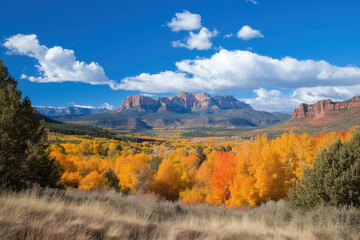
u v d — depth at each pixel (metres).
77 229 3.89
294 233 6.27
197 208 12.38
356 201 9.10
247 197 24.67
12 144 10.03
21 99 11.55
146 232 4.57
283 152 25.95
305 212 9.70
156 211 8.40
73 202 7.11
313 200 10.11
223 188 29.77
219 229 5.79
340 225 6.59
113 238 3.91
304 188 11.05
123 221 5.10
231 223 7.09
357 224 6.72
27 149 10.59
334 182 9.59
